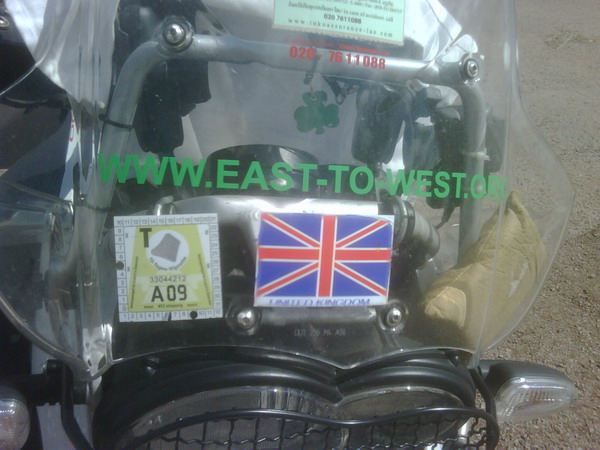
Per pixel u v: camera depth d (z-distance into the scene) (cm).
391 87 162
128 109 146
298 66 154
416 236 156
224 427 138
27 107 175
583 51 821
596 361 357
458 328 155
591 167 556
